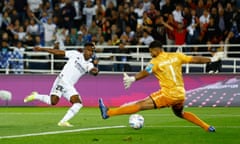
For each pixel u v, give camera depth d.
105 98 53.56
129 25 61.50
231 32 59.03
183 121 39.34
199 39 59.56
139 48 60.38
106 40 61.09
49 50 36.75
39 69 59.62
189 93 52.59
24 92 54.12
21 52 58.25
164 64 31.17
